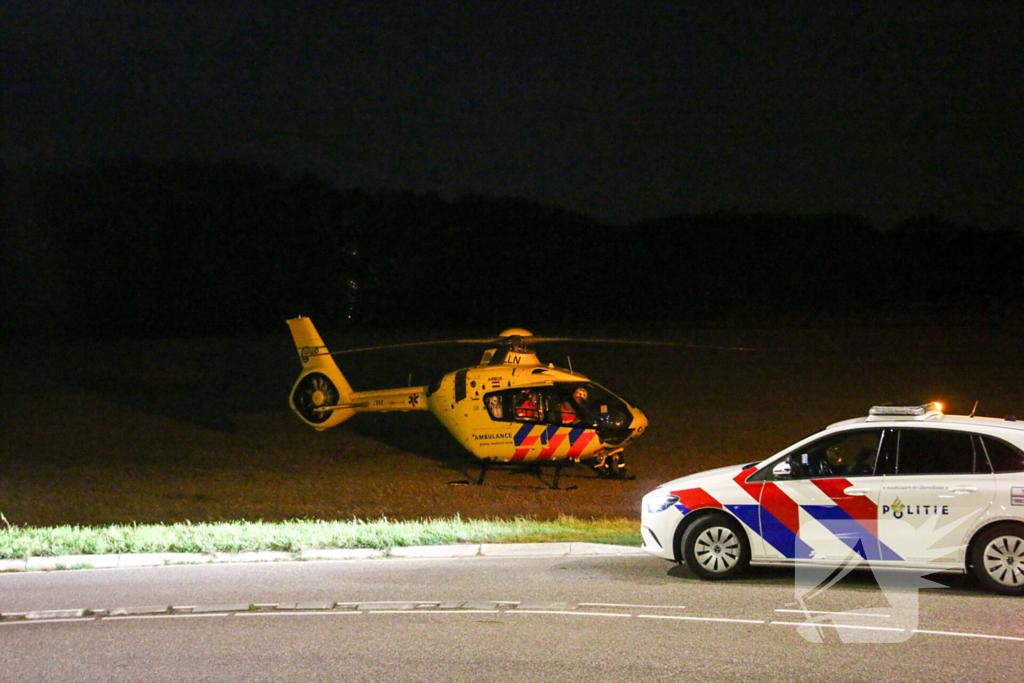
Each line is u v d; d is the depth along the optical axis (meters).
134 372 34.81
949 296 60.41
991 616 7.65
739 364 35.81
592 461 16.66
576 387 16.69
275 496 15.70
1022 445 8.36
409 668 6.62
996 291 60.66
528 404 16.55
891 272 62.44
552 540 11.15
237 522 13.05
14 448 20.86
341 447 21.22
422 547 10.86
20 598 9.05
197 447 21.12
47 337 48.91
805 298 60.78
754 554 8.96
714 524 9.12
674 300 59.19
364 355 39.44
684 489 9.27
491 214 59.56
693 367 35.31
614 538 11.15
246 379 33.09
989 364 33.75
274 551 10.90
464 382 16.98
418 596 8.78
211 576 9.90
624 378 32.62
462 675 6.44
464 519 13.38
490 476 17.72
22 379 32.91
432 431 23.52
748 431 21.97
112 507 14.77
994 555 8.26
